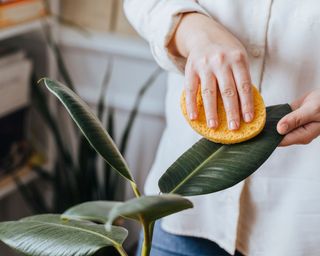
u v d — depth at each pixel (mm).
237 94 586
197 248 894
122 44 1526
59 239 532
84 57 1584
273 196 807
